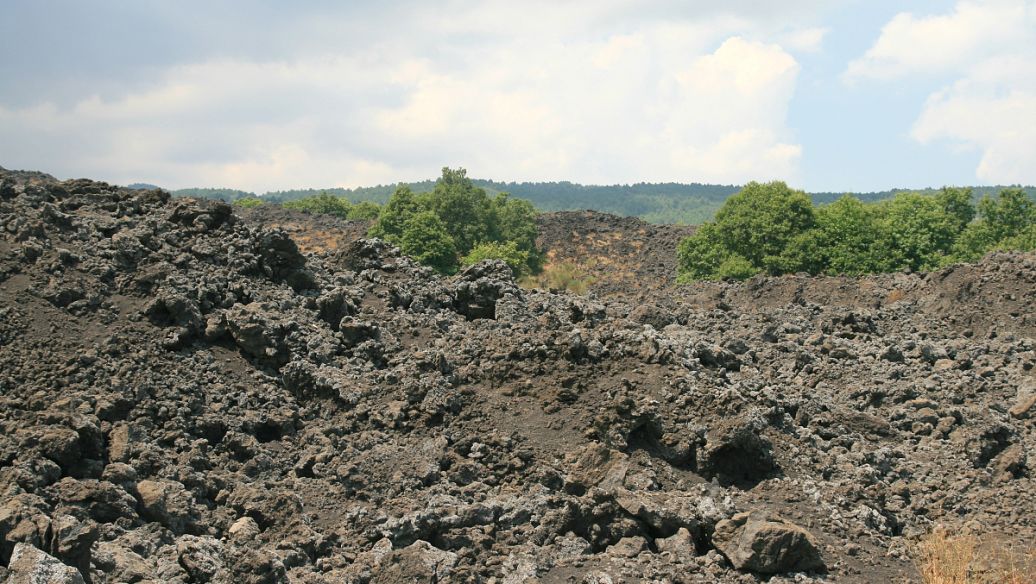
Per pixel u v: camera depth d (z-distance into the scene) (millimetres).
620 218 84375
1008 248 49312
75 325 15070
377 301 19219
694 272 53625
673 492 13484
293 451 14148
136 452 12773
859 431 16938
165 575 10383
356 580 11078
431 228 55438
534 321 18562
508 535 12461
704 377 16234
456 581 11133
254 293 17656
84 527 9641
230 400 14766
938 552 12953
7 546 9508
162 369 14820
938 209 52625
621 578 11555
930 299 29406
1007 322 26250
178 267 17516
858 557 12609
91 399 13406
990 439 16500
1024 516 14258
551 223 82062
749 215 51719
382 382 15602
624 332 16891
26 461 11555
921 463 15953
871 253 49656
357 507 12719
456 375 15602
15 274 15656
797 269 49594
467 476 13641
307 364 15664
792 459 14828
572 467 13555
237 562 10461
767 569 11852
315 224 71500
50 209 17406
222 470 13328
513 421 14680
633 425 14359
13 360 13781
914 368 20531
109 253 16984
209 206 19500
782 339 22875
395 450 13938
